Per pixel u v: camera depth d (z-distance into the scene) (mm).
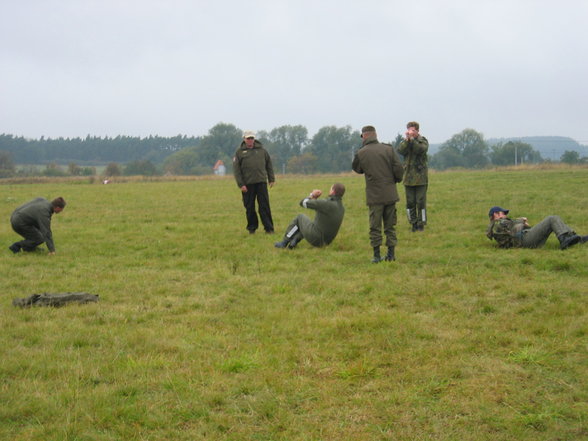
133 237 12586
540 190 19578
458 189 21422
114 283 8211
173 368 5098
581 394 4461
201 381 4824
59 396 4516
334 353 5441
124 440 3973
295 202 19344
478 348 5465
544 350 5305
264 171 12586
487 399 4469
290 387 4734
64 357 5344
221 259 9945
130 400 4512
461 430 4062
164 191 27422
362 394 4621
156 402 4469
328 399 4543
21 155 126875
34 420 4203
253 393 4656
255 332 6070
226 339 5836
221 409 4422
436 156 88625
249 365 5125
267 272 8828
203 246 11250
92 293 7676
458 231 12195
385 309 6766
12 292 7703
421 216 12312
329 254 10039
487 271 8359
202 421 4227
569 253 9164
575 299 6809
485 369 4996
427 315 6504
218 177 46625
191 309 6980
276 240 11695
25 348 5574
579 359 5109
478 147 88250
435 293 7379
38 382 4793
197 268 9273
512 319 6227
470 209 15508
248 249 10781
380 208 9195
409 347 5543
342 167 89938
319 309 6852
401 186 24172
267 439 4020
